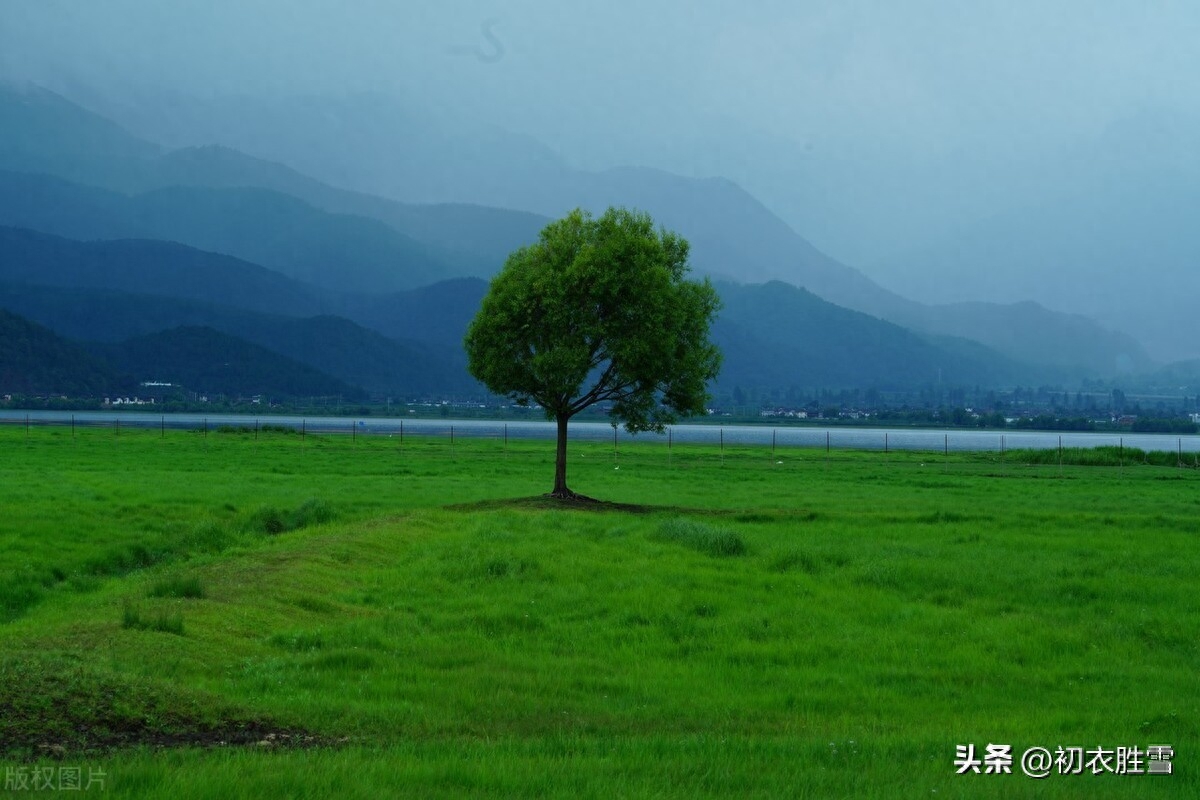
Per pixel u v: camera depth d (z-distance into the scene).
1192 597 23.77
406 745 11.87
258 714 12.85
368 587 23.33
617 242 41.41
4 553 25.08
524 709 14.34
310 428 165.38
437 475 58.00
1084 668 17.98
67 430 102.88
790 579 25.50
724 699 15.49
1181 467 74.12
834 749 12.34
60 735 11.23
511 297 41.84
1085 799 10.81
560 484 43.34
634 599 22.50
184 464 59.03
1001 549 30.78
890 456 87.25
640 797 9.99
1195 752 12.85
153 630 16.48
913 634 20.31
